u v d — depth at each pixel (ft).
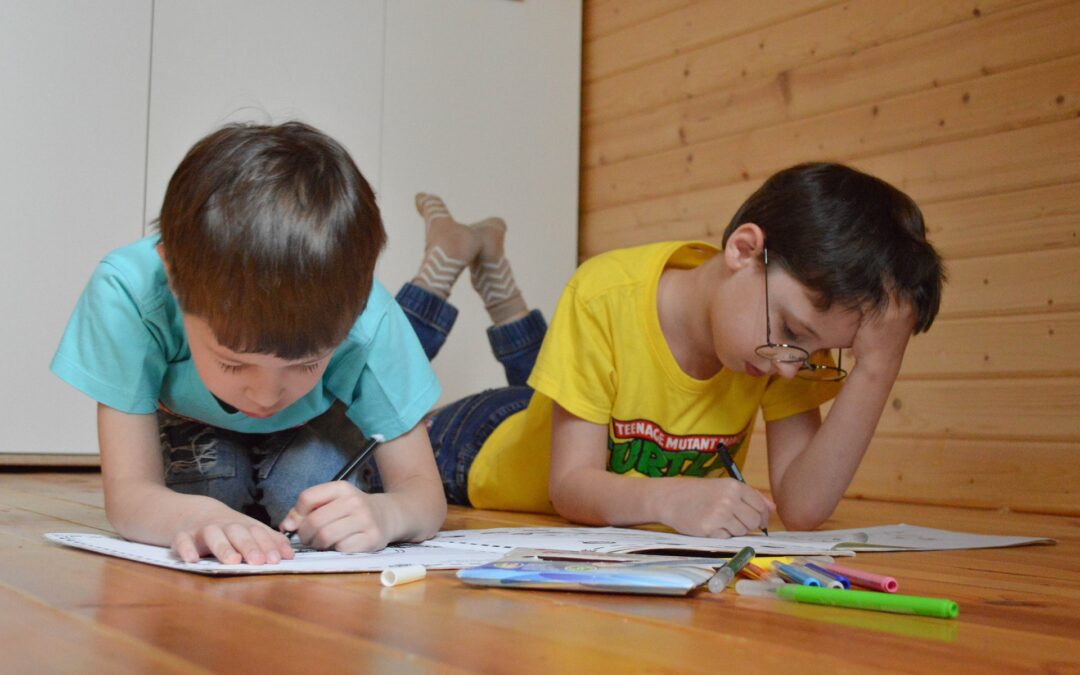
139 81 9.94
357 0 10.94
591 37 12.16
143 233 9.96
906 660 2.25
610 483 5.08
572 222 12.05
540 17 11.90
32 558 3.37
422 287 7.71
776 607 2.86
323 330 3.28
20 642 2.15
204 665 1.98
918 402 8.44
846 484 5.35
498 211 11.64
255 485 4.65
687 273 5.45
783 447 5.83
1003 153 8.01
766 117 9.96
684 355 5.44
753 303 4.68
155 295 3.89
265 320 3.16
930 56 8.55
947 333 8.29
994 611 2.98
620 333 5.41
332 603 2.67
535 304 11.84
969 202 8.22
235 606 2.60
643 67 11.43
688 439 5.60
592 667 2.05
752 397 5.68
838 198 4.61
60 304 9.61
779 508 5.55
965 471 8.08
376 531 3.66
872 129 8.98
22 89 9.50
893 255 4.63
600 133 12.00
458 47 11.44
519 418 6.46
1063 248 7.62
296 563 3.18
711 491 4.67
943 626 2.69
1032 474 7.68
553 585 2.94
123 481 3.82
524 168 11.78
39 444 9.49
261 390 3.43
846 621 2.69
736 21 10.30
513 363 8.11
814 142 9.49
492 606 2.70
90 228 9.74
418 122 11.24
